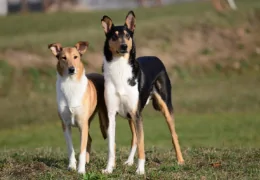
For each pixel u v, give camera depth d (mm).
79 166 9430
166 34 39469
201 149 11609
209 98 26156
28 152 11773
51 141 18922
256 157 10430
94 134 19906
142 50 36281
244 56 39094
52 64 31031
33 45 32906
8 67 29375
